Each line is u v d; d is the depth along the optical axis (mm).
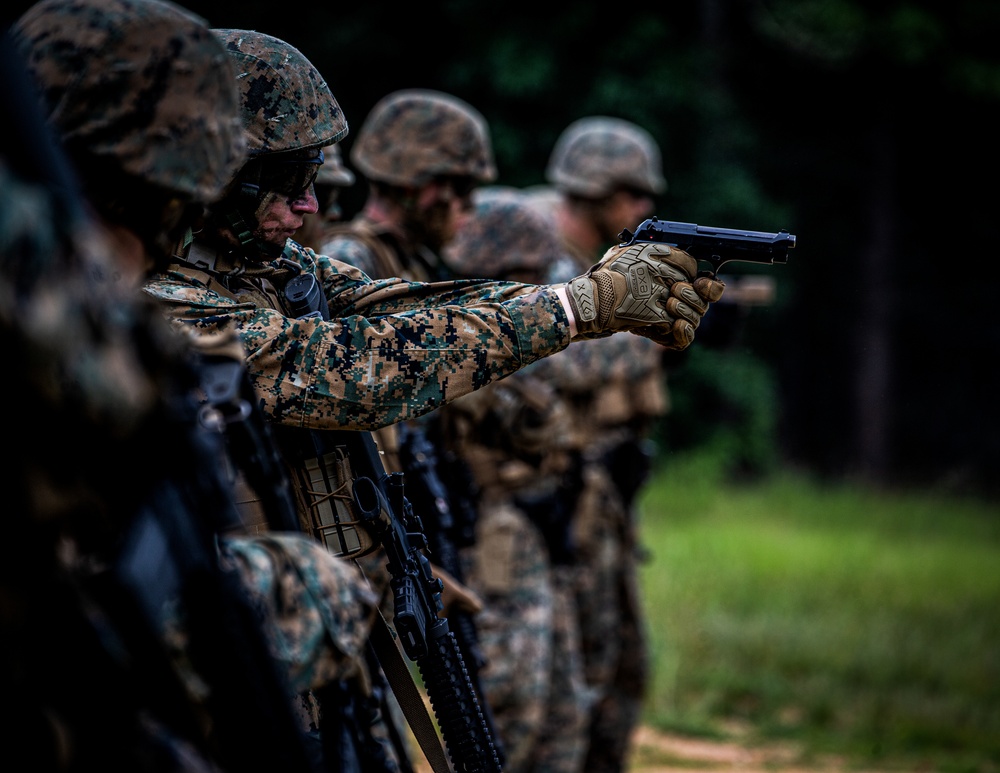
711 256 4828
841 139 40562
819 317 41750
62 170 2703
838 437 41844
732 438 34500
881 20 37469
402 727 7477
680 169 34719
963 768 12102
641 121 33312
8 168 2590
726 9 37594
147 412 2762
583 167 12812
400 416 4586
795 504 30172
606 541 11258
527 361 4695
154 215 3346
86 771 2707
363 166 8906
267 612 3168
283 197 4957
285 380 4535
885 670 14414
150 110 3236
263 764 3027
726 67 37844
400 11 32750
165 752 2814
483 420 9305
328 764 4109
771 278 37125
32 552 2650
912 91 39594
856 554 22156
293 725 3055
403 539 5109
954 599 18281
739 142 35969
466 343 4629
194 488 3012
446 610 6336
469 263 10328
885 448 39688
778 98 40500
